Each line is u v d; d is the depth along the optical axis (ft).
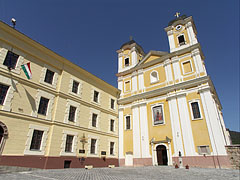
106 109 74.18
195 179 29.14
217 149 56.08
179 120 67.36
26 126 43.37
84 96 64.28
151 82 82.99
